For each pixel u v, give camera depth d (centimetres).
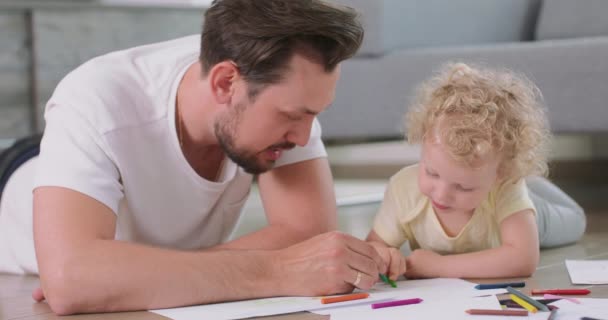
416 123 159
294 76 136
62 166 140
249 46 137
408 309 128
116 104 147
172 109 151
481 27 359
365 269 140
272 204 164
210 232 168
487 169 152
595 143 427
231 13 141
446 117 152
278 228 160
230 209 168
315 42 136
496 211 161
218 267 137
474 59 290
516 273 155
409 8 321
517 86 161
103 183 141
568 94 276
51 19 369
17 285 178
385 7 308
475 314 123
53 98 150
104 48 384
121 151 146
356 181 440
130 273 133
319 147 168
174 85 153
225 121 145
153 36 401
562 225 194
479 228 164
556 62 277
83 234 135
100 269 133
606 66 269
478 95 154
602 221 249
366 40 309
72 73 154
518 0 378
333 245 140
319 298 137
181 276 134
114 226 142
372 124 312
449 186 153
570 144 434
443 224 166
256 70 137
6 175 203
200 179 156
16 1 360
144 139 149
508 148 155
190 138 154
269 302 134
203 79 148
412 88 300
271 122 141
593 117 273
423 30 329
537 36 362
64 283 132
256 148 145
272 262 141
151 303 134
